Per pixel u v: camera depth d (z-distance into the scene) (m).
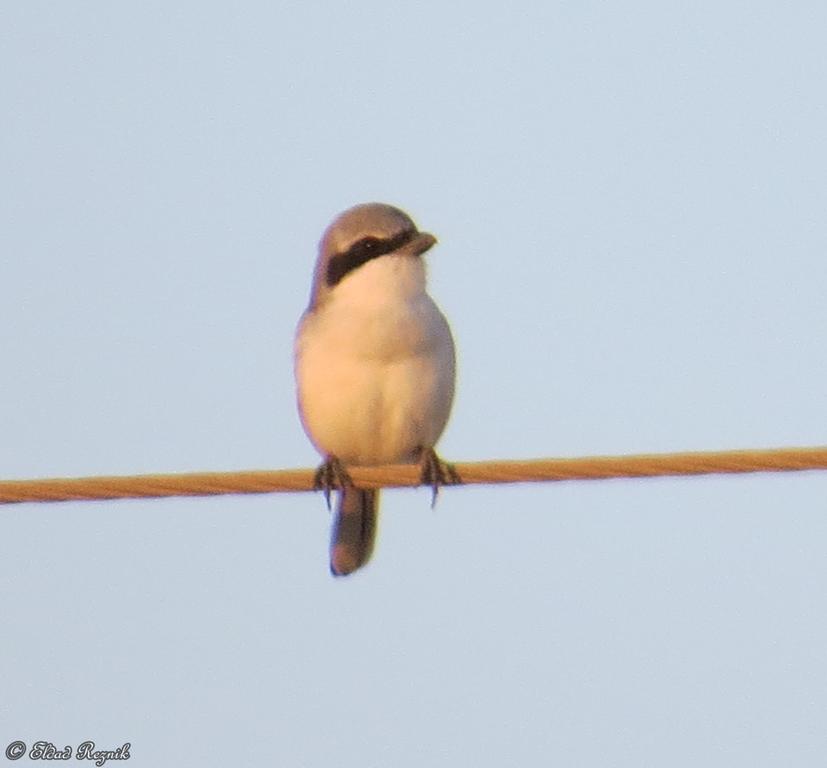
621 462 11.61
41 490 11.66
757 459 11.26
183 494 11.73
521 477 11.80
